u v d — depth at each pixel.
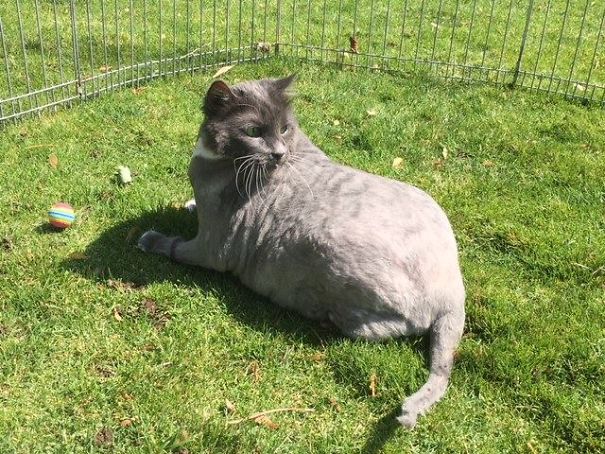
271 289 0.94
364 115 1.55
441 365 0.83
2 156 1.27
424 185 1.28
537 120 1.57
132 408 0.78
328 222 0.86
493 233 1.15
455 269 0.89
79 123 1.41
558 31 2.19
